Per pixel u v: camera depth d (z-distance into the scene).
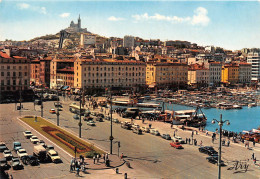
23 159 59.41
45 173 54.12
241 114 144.00
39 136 80.19
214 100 185.25
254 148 76.50
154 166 59.59
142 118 115.00
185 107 160.12
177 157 66.06
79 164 57.16
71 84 193.00
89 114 118.50
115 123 104.19
